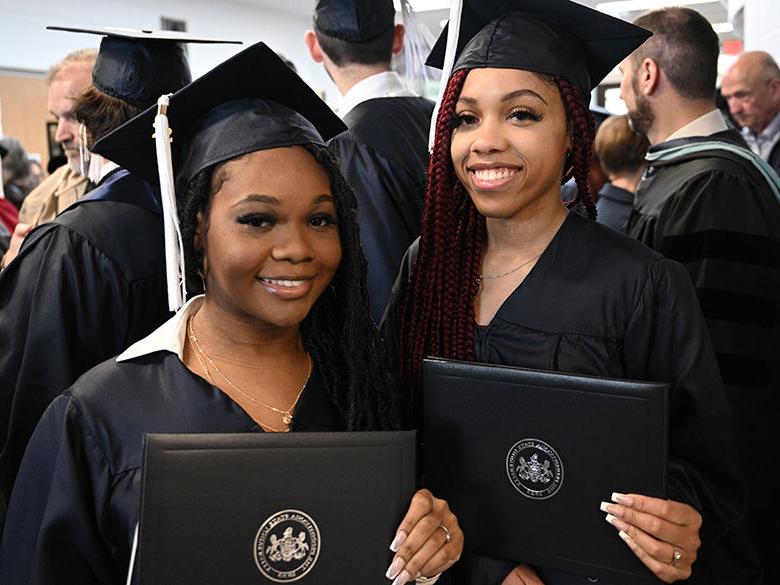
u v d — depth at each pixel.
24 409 1.76
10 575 1.23
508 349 1.41
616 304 1.37
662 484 1.19
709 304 2.12
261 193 1.12
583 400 1.22
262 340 1.25
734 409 2.10
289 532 1.04
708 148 2.25
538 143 1.34
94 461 1.19
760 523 2.19
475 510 1.31
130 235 1.83
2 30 6.46
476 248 1.51
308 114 1.35
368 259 2.38
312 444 1.06
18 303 1.78
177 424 1.18
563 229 1.44
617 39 1.42
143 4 7.66
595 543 1.24
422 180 2.47
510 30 1.38
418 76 2.81
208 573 1.02
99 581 1.23
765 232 2.15
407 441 1.08
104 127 1.98
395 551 1.06
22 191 5.24
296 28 9.87
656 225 2.25
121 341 1.83
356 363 1.27
